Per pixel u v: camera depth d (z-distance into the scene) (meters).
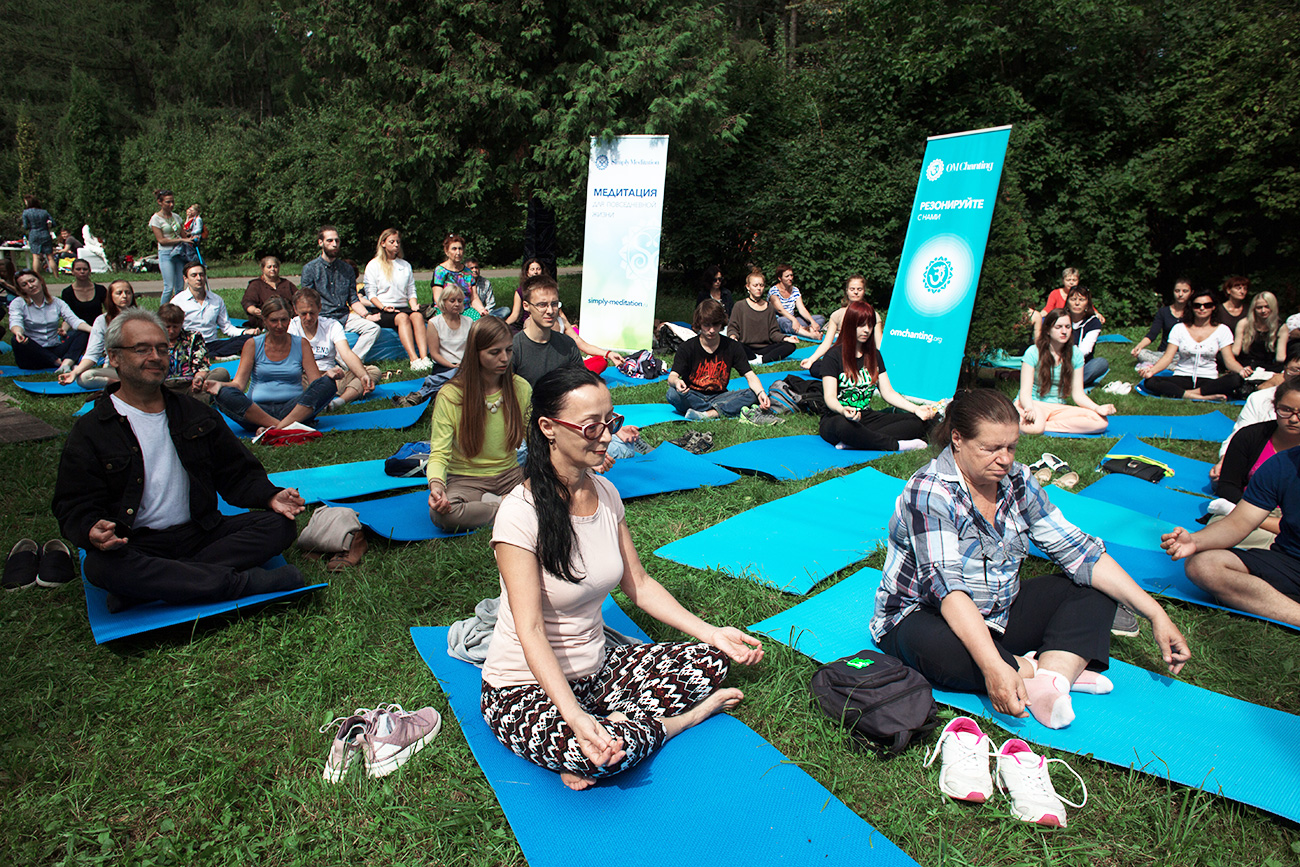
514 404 4.25
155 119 36.03
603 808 2.23
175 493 3.33
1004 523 2.68
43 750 2.56
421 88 12.59
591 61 12.41
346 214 24.83
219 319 9.18
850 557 3.97
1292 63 11.44
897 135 14.42
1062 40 13.32
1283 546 3.33
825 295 14.67
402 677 2.96
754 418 6.70
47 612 3.34
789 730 2.65
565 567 2.34
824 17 18.91
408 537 4.06
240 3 38.41
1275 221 12.42
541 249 10.80
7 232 28.98
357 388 7.11
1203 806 2.25
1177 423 6.66
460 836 2.18
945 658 2.66
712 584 3.70
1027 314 8.27
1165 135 13.45
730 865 2.04
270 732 2.66
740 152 16.52
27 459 5.41
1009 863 2.14
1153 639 3.18
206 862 2.12
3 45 38.84
